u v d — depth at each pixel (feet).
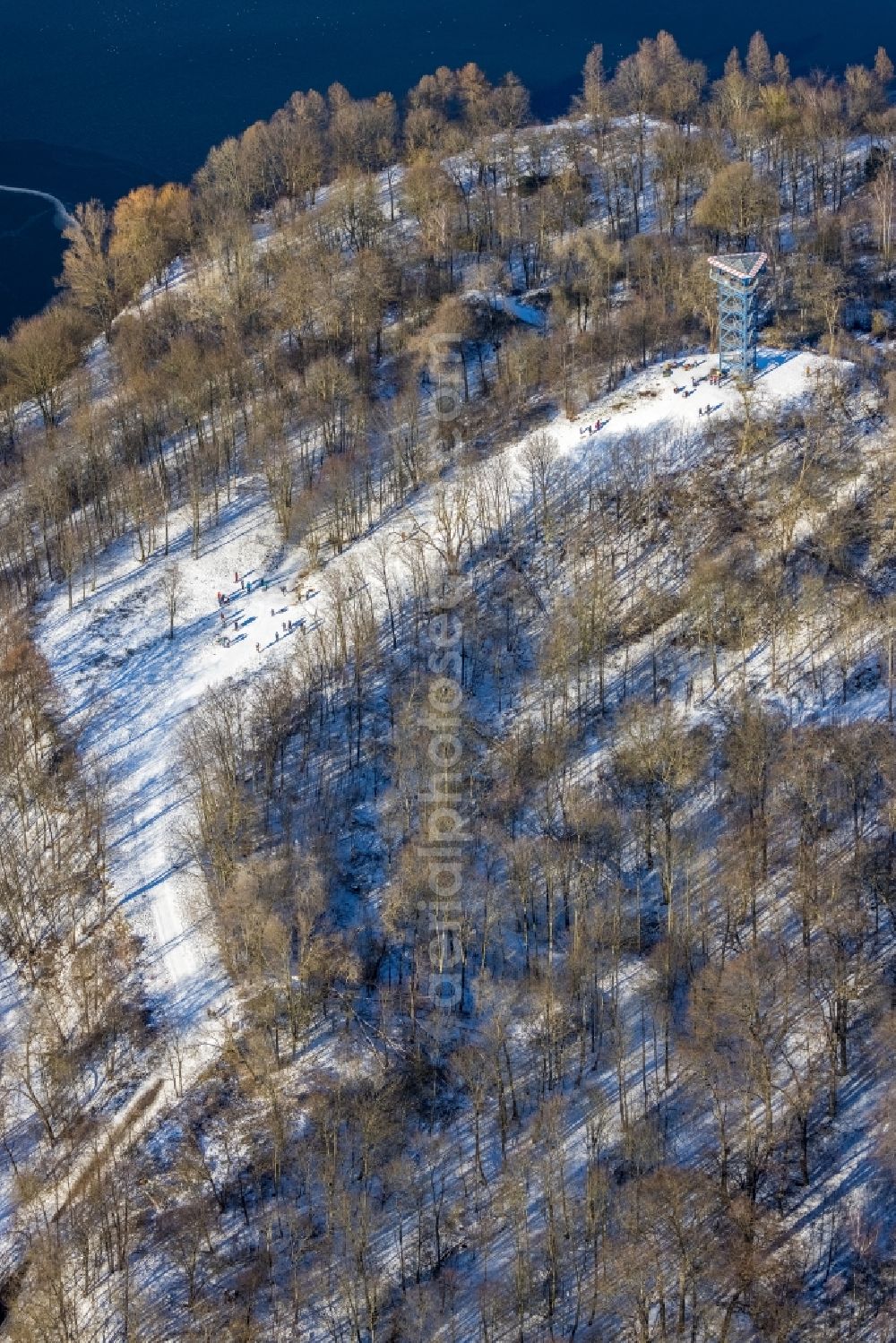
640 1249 448.24
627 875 559.79
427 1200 474.49
